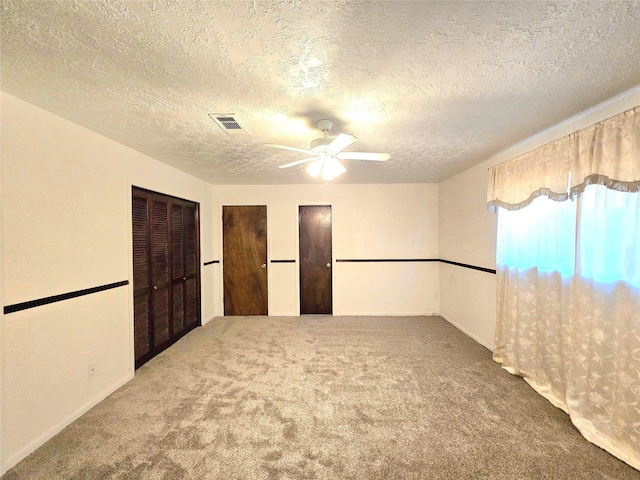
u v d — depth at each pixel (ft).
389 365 9.75
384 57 4.51
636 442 5.47
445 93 5.70
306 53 4.39
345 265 16.15
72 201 7.03
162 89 5.42
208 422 6.83
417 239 16.02
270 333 13.07
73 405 6.97
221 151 9.41
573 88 5.55
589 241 6.40
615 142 5.73
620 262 5.77
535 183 7.95
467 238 12.65
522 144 8.83
